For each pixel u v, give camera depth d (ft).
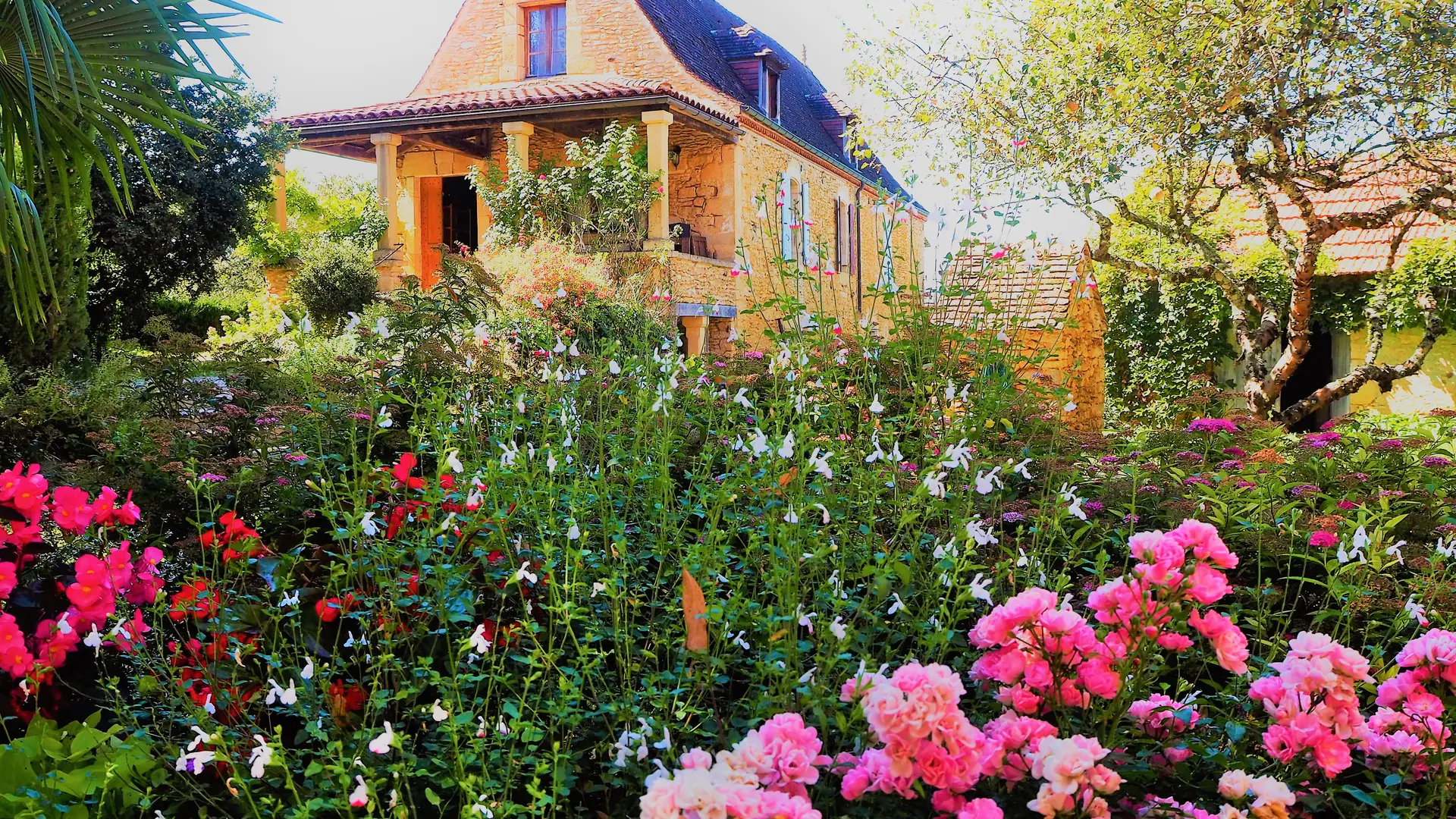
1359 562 8.94
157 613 7.91
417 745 6.98
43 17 13.38
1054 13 29.43
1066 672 6.24
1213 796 6.25
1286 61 26.50
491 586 8.42
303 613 8.20
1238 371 43.96
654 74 53.67
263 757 5.57
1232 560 6.19
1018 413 13.67
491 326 17.74
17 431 13.29
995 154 30.12
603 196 44.09
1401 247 41.34
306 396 12.82
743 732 6.84
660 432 12.14
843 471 11.30
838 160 68.80
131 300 39.55
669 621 8.10
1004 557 8.94
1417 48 25.63
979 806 5.30
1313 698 6.19
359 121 47.83
